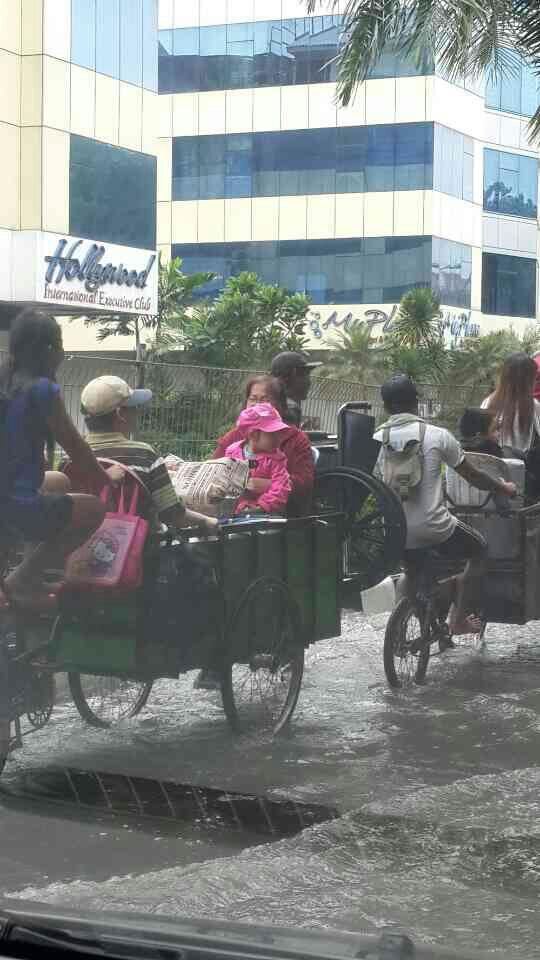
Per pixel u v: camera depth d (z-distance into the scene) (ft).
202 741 19.20
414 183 159.33
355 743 19.36
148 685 21.13
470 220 167.22
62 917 7.98
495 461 25.79
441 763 18.22
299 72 162.20
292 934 7.77
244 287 113.09
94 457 17.42
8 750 17.29
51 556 17.22
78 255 96.58
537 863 13.84
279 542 20.36
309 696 22.62
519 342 142.10
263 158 163.94
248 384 23.03
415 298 131.85
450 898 12.69
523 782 17.12
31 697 17.78
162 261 168.04
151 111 104.73
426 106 158.20
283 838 14.56
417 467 23.93
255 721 20.01
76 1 96.73
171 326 109.81
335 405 50.96
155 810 15.56
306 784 16.96
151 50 104.22
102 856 13.87
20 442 16.83
